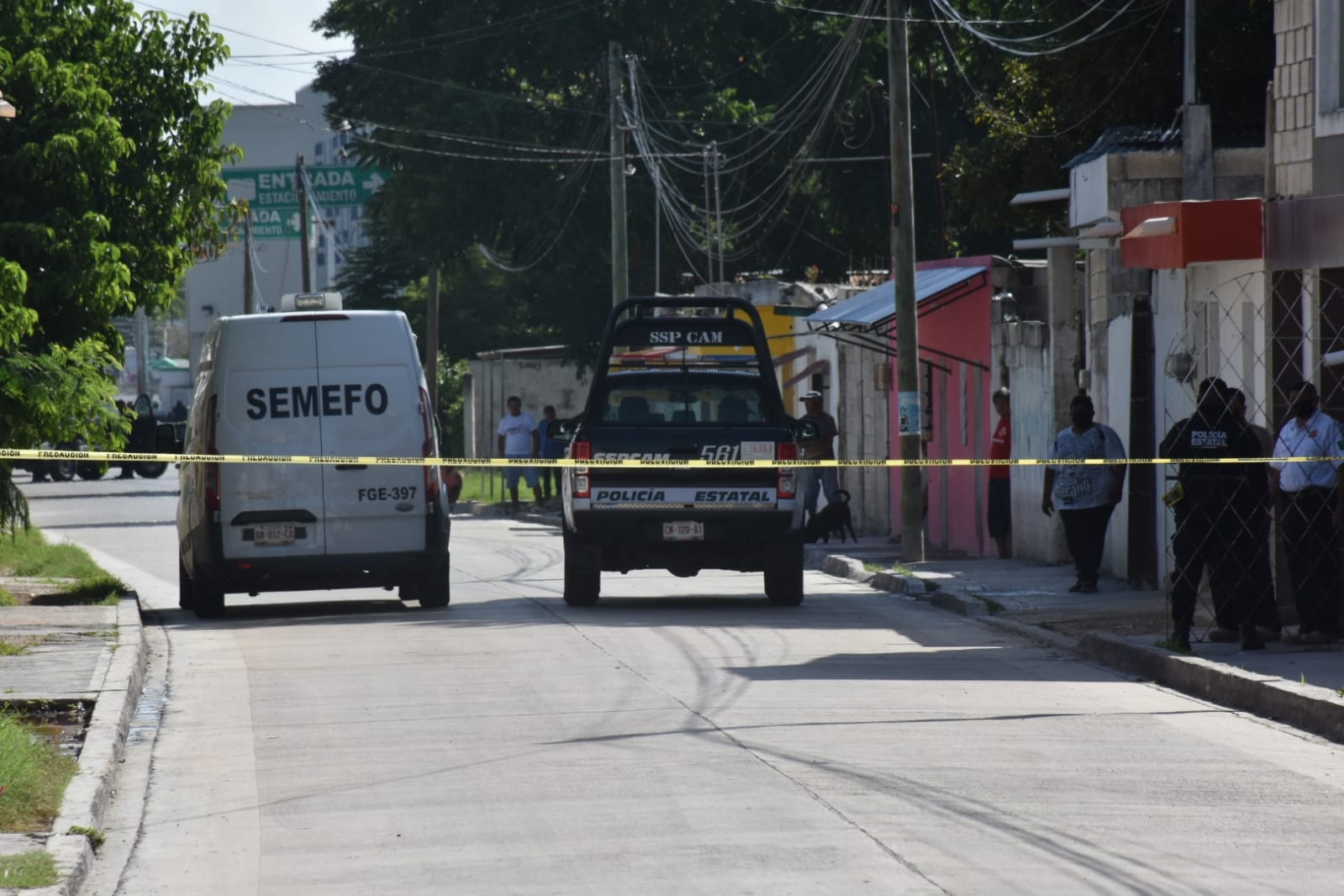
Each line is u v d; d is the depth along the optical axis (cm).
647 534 6053
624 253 12231
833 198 17762
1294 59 5356
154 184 7119
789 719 3784
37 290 6581
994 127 9994
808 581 7644
